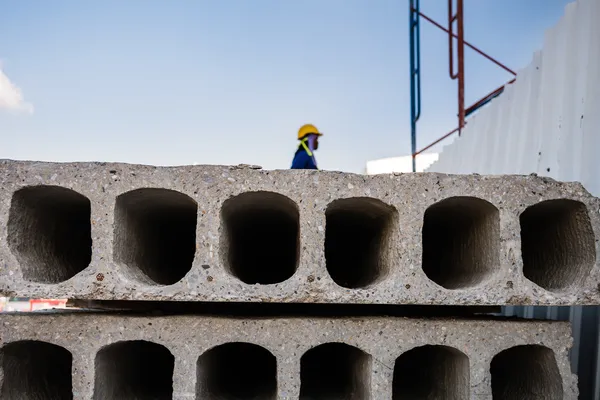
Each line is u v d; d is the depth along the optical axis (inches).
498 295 73.1
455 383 79.3
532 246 91.2
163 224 99.1
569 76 120.5
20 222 76.1
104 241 73.0
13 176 73.4
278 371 72.5
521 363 83.7
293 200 74.4
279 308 91.0
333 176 75.1
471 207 81.8
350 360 89.1
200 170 74.6
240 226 97.9
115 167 74.2
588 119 110.1
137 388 90.1
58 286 71.6
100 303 100.1
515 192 75.7
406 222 74.7
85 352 73.0
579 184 76.2
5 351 75.2
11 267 72.2
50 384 87.6
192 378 72.4
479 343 74.4
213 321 73.4
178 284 71.9
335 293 71.9
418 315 87.0
